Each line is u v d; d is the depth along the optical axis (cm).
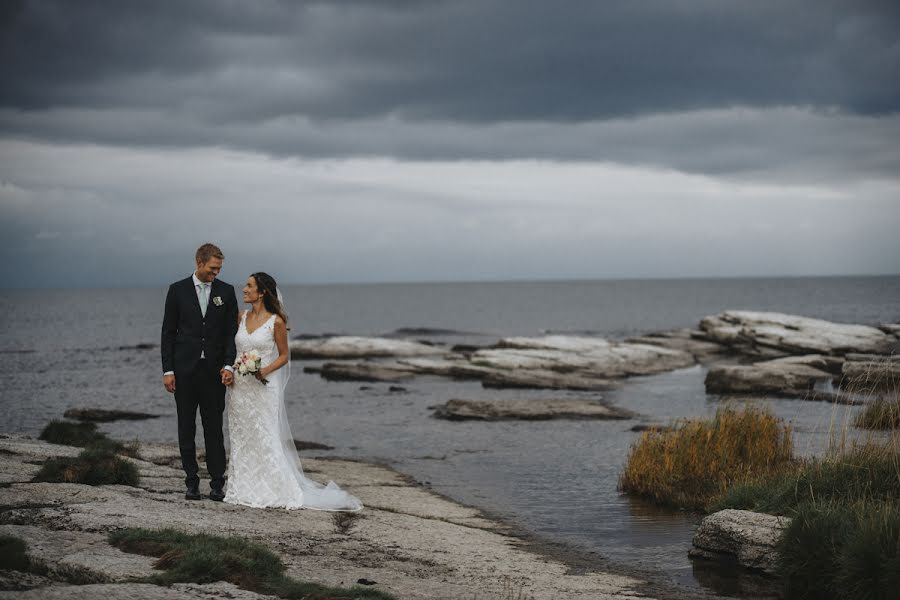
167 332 994
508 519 1192
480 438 2092
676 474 1349
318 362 4684
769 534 897
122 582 641
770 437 1438
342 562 814
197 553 686
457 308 16062
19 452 1223
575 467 1658
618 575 890
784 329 4466
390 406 2856
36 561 676
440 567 842
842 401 2534
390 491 1350
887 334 4384
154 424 2491
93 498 928
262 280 1016
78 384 3753
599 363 3856
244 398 1011
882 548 730
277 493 1016
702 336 5056
